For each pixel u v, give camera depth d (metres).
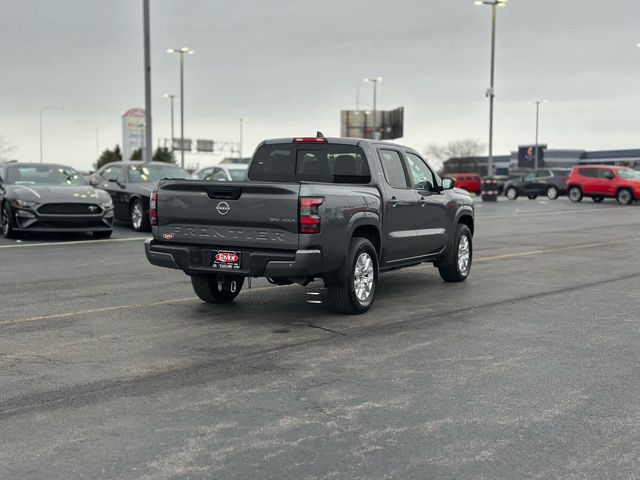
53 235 16.88
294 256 6.97
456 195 10.18
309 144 8.64
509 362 5.95
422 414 4.67
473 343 6.59
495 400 4.96
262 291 9.36
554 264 12.42
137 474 3.72
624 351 6.35
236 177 19.73
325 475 3.72
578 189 37.72
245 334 6.90
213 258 7.39
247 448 4.07
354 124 68.56
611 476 3.74
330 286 7.67
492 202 38.44
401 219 8.66
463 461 3.92
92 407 4.76
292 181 8.71
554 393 5.12
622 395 5.09
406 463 3.88
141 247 14.30
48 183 16.25
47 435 4.25
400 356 6.11
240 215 7.19
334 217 7.22
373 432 4.34
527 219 24.58
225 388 5.19
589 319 7.71
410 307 8.34
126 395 5.02
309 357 6.06
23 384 5.27
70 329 7.08
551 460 3.94
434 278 10.75
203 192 7.38
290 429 4.38
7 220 15.49
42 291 9.27
